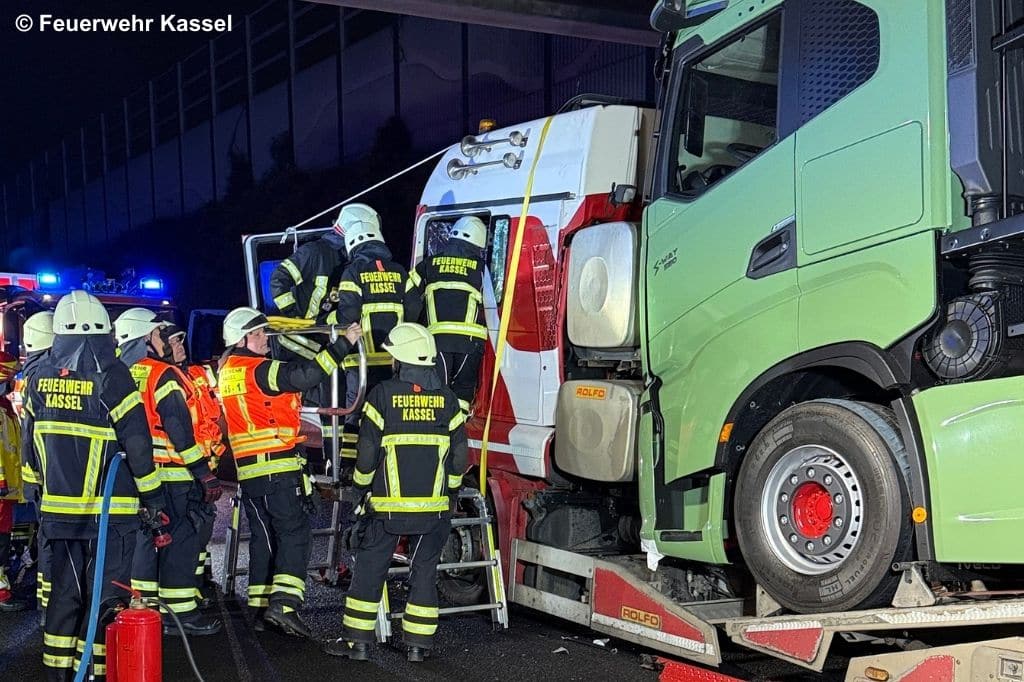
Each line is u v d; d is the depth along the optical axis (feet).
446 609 19.92
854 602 13.85
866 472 13.70
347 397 24.17
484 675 17.66
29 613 22.65
